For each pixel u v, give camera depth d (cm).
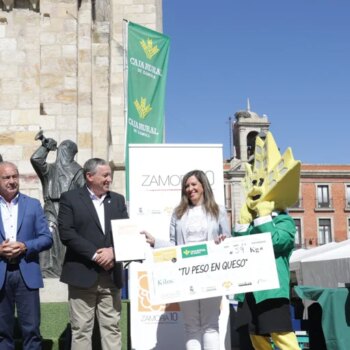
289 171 605
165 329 739
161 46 1461
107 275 621
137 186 775
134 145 783
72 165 945
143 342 737
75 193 639
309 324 918
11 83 1212
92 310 620
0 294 609
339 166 6266
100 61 1428
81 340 613
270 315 596
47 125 1223
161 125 1434
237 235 664
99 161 648
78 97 1259
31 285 613
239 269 591
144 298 745
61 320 798
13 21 1238
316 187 6216
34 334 616
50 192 925
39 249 620
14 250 602
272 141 667
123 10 1825
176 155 788
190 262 597
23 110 1204
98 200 646
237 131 6175
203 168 789
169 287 594
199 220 615
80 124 1251
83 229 627
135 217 769
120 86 1644
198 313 605
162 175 781
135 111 1395
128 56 1405
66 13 1259
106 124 1416
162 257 599
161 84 1450
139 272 749
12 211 637
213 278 593
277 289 598
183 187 630
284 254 620
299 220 6147
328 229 6191
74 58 1247
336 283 1291
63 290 884
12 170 633
